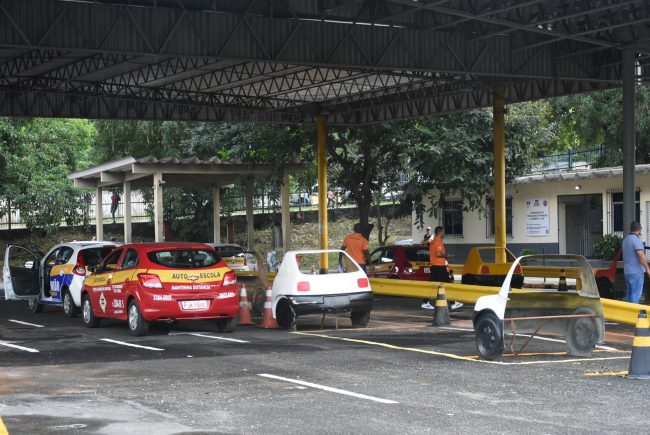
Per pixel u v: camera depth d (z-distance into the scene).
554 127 43.09
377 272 27.64
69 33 20.44
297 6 22.77
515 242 38.91
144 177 40.12
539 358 13.29
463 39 25.59
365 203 37.97
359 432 8.25
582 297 13.41
